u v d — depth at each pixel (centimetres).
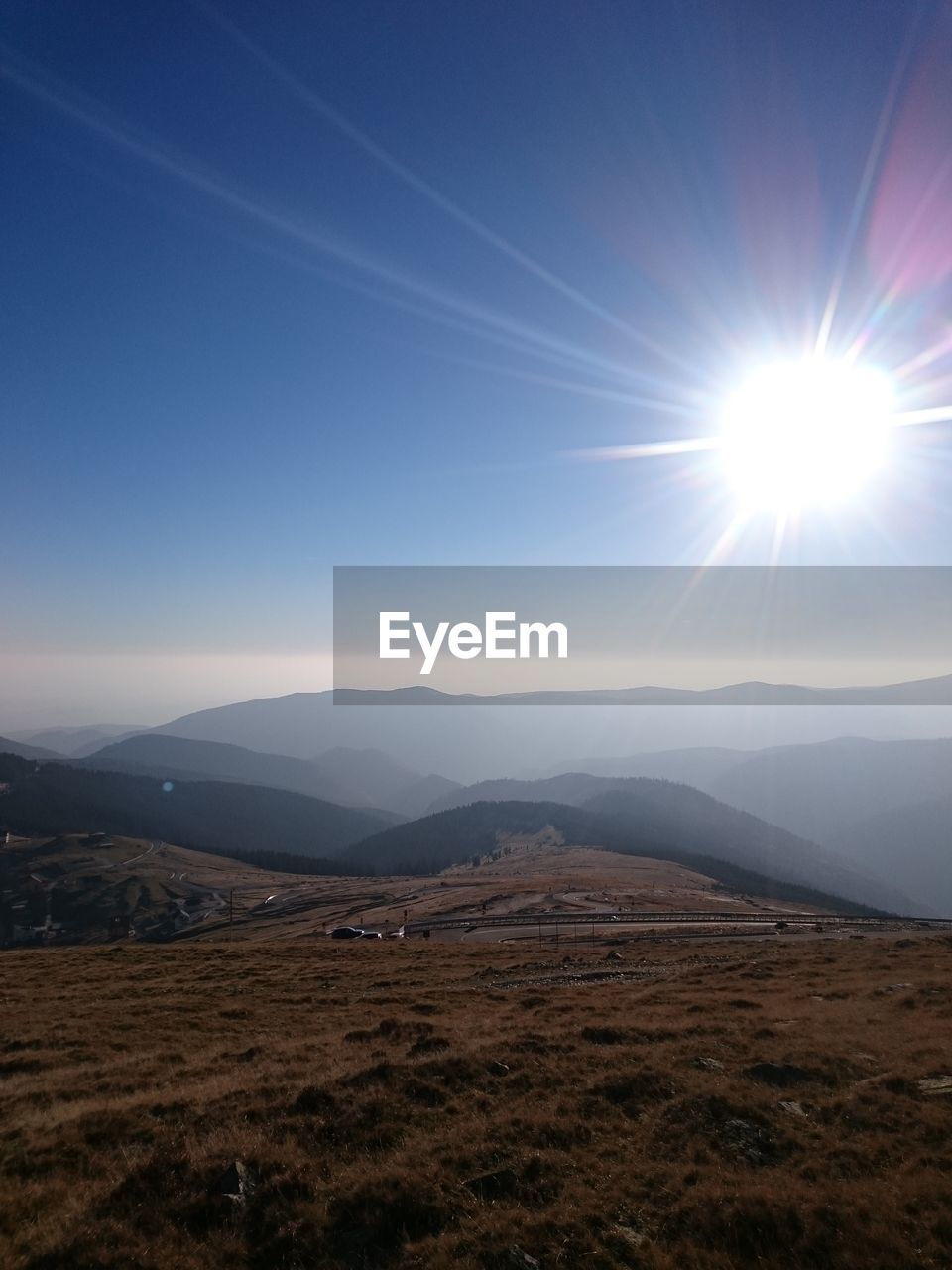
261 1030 2680
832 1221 1059
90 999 3281
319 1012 2988
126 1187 1210
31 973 4131
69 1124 1491
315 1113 1484
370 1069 1695
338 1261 1033
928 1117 1338
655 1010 2503
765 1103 1445
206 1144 1341
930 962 3434
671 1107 1445
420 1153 1291
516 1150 1290
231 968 4269
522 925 7994
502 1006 2920
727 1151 1275
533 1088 1585
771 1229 1049
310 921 11669
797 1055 1727
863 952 4003
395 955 4934
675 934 6312
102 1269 1023
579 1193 1157
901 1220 1050
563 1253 1016
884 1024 2062
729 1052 1808
